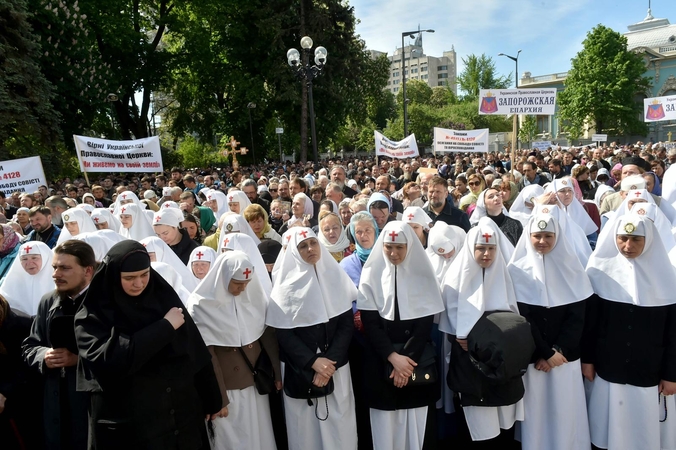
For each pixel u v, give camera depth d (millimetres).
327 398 3020
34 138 17359
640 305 2916
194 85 30047
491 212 4832
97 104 20047
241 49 27641
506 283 3014
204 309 2896
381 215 4883
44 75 17438
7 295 3406
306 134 26922
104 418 2375
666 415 3041
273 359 3082
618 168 8281
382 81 34969
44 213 5590
